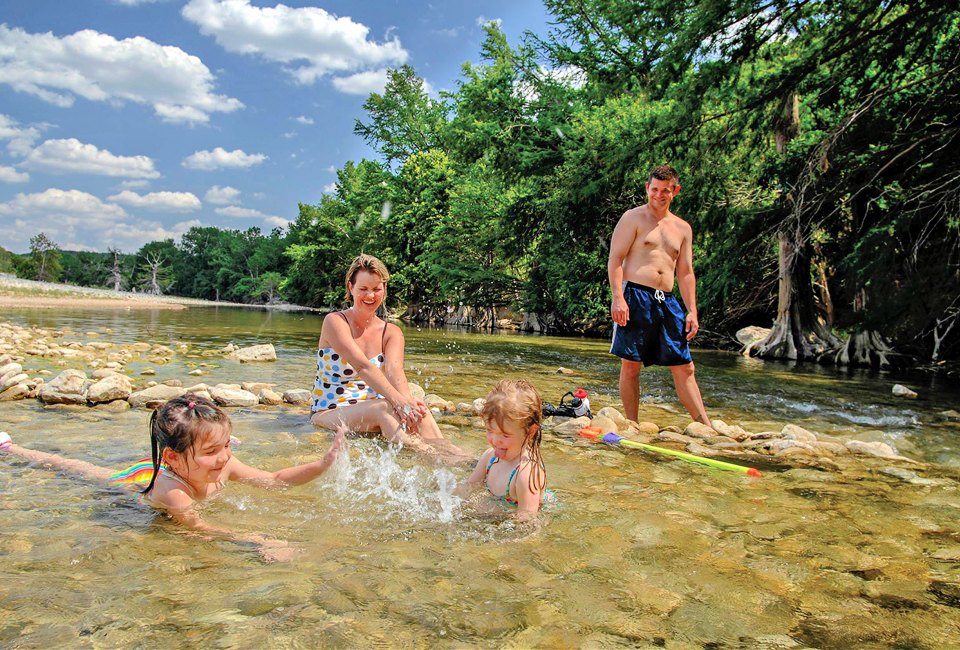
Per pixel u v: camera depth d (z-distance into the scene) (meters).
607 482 3.37
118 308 29.11
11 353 7.95
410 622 1.77
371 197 40.41
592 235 19.91
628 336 5.31
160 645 1.60
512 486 2.90
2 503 2.65
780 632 1.81
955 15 10.71
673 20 13.16
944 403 7.50
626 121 17.53
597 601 1.96
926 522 2.83
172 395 4.98
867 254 10.94
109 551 2.20
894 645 1.75
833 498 3.19
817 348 14.12
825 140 11.77
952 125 10.52
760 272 16.95
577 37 21.75
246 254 97.19
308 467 3.04
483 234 25.91
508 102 22.02
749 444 4.58
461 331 23.67
